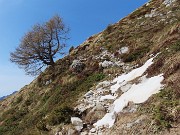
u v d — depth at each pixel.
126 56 28.55
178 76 16.69
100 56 31.27
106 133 16.83
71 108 21.75
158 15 34.88
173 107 14.48
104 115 19.41
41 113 28.14
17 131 28.19
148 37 30.30
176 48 20.42
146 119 14.90
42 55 39.44
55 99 28.25
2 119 34.53
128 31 34.44
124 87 20.92
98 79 26.64
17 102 37.66
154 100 16.16
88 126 19.41
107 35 36.44
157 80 18.25
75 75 30.19
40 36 39.41
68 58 36.94
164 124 13.65
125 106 17.73
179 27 24.78
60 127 20.45
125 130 15.40
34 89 36.44
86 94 23.52
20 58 39.78
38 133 21.77
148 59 24.25
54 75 34.91
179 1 35.56
